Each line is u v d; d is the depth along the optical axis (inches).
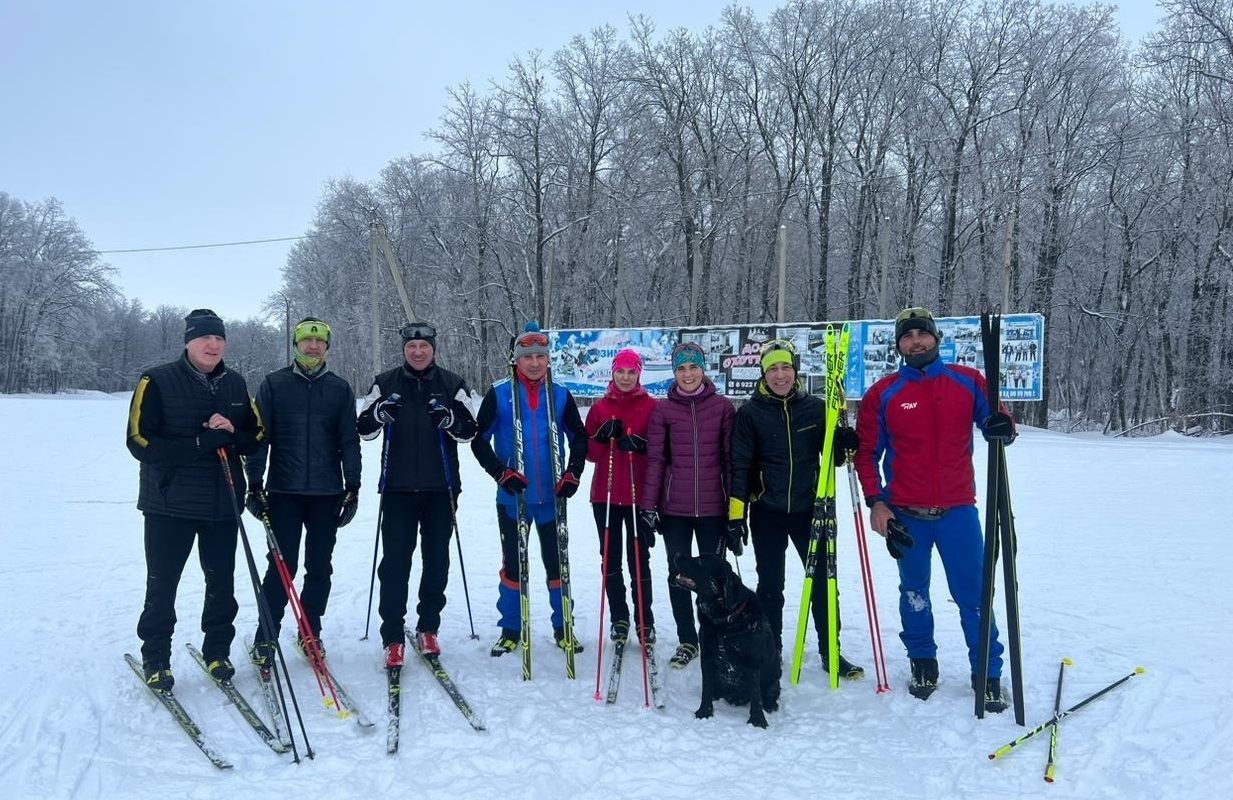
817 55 984.9
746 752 117.0
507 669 151.3
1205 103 866.8
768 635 130.2
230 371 143.3
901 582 141.9
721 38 1021.8
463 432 148.3
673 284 1098.1
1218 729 118.3
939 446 134.1
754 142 1064.2
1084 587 201.5
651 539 162.4
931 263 1104.2
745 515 142.0
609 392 168.2
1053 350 1075.9
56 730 121.9
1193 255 899.4
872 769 111.5
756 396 145.5
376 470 433.7
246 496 145.8
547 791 104.6
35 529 285.1
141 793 103.8
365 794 104.2
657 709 133.0
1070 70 898.1
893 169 1018.7
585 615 187.5
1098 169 928.9
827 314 1094.4
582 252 1051.3
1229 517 299.9
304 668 150.7
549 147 1063.0
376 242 673.6
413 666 151.8
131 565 232.7
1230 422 866.1
